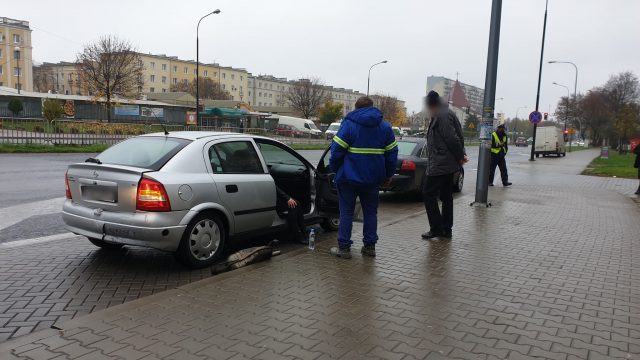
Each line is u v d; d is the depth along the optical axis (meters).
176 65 107.50
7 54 90.88
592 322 3.88
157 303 4.06
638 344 3.48
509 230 7.50
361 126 5.35
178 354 3.17
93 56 48.62
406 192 11.20
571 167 25.89
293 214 6.36
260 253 5.37
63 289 4.69
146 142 5.69
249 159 6.08
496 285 4.76
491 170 14.55
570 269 5.41
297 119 57.78
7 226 7.17
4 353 3.14
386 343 3.40
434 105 6.62
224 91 105.25
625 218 9.02
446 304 4.20
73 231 5.48
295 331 3.57
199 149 5.50
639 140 13.37
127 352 3.19
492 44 9.43
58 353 3.15
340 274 4.98
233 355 3.17
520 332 3.64
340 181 5.49
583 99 78.44
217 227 5.53
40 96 48.44
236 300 4.17
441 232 6.76
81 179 5.39
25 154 20.56
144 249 6.19
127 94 52.22
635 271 5.41
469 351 3.31
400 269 5.22
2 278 4.93
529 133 130.00
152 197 4.91
